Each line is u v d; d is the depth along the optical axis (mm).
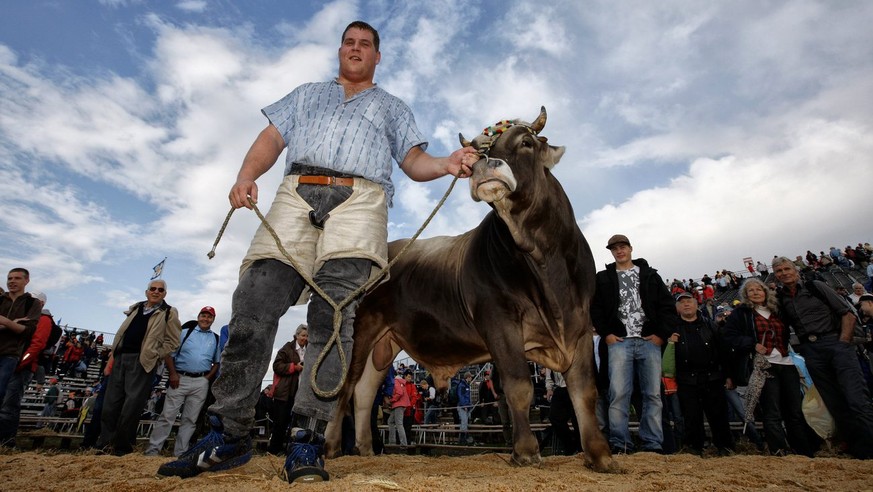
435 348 5078
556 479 2604
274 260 2668
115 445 6297
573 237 3990
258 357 2539
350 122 2932
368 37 3172
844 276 28688
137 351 6562
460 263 4719
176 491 2105
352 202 2791
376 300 5426
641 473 3080
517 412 3537
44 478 2656
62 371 18750
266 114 3082
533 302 3889
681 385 6668
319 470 2293
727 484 2551
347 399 5348
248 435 2590
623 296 5691
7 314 6355
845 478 2816
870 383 7039
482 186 3354
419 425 12742
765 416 5902
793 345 6352
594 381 3736
